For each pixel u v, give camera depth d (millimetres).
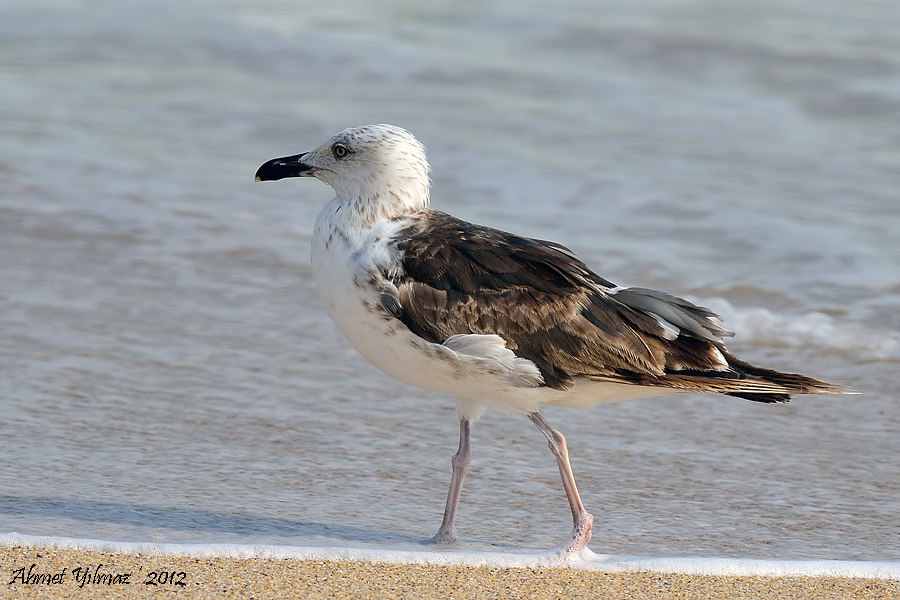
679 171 19859
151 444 11016
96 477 10211
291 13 28438
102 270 15727
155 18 27969
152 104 22797
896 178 19625
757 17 28062
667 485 10547
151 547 8711
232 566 8492
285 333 14148
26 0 29031
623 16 28078
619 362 8969
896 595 8375
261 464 10711
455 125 21781
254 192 18828
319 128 21734
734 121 22531
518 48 26609
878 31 27047
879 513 10023
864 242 16953
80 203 17875
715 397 12719
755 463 11062
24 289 14938
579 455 11172
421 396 12516
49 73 24375
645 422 12008
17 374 12422
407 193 9469
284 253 16609
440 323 8922
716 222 17750
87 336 13625
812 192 18969
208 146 20922
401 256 9094
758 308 15023
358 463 10844
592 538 9438
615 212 18266
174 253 16391
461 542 9227
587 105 23266
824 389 8984
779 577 8664
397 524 9594
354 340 9352
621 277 15922
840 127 22297
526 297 8961
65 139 20625
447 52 26094
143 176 19141
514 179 19500
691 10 28641
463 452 9352
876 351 13883
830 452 11336
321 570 8516
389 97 23422
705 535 9523
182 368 12906
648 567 8773
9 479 10055
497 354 8812
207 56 25672
